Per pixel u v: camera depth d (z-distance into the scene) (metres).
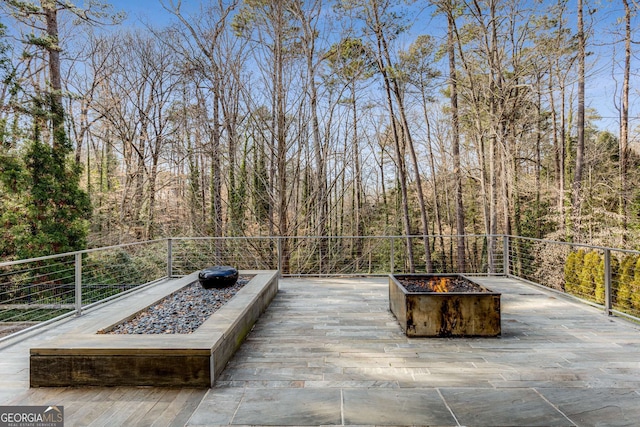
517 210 14.76
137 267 10.43
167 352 2.47
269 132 10.38
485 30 11.02
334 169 12.38
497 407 2.20
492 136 11.65
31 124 10.02
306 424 2.03
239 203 12.07
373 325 3.84
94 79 14.47
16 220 9.59
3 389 2.44
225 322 3.04
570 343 3.28
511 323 3.88
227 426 2.02
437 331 3.46
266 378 2.60
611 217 11.66
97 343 2.56
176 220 14.70
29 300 8.23
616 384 2.49
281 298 5.10
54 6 10.69
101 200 14.27
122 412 2.15
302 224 10.52
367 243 14.51
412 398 2.31
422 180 17.75
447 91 14.15
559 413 2.14
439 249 17.41
